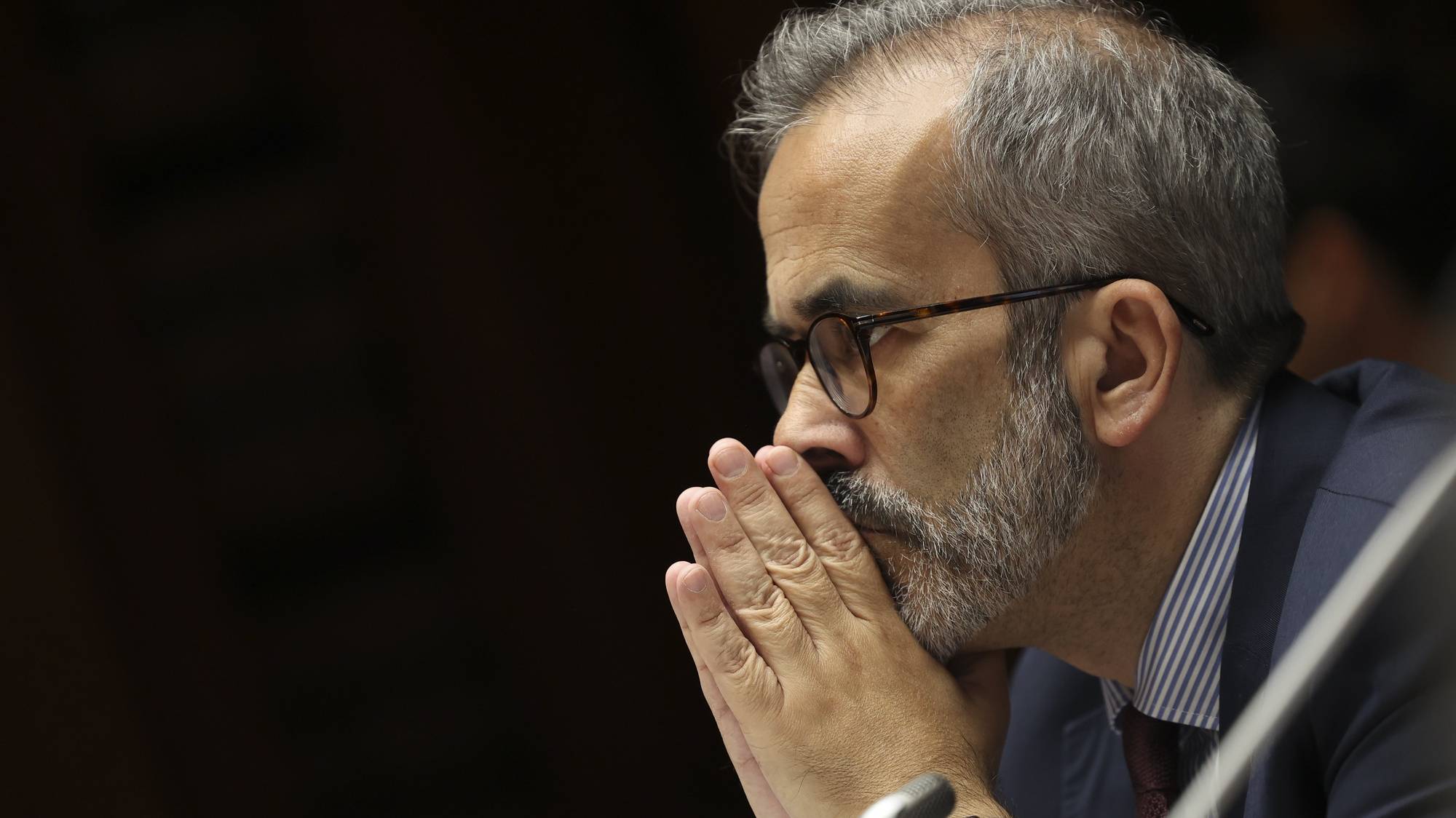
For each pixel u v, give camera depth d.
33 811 12.30
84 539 12.59
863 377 4.28
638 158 13.24
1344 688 3.67
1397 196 6.59
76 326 12.77
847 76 4.46
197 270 13.52
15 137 12.61
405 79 12.86
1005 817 4.08
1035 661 5.62
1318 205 6.70
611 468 13.38
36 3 12.73
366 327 13.59
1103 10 4.61
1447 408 4.14
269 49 13.14
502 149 13.04
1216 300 4.34
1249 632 4.06
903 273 4.22
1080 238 4.20
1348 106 6.64
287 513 13.77
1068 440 4.24
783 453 4.39
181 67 13.20
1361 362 4.83
